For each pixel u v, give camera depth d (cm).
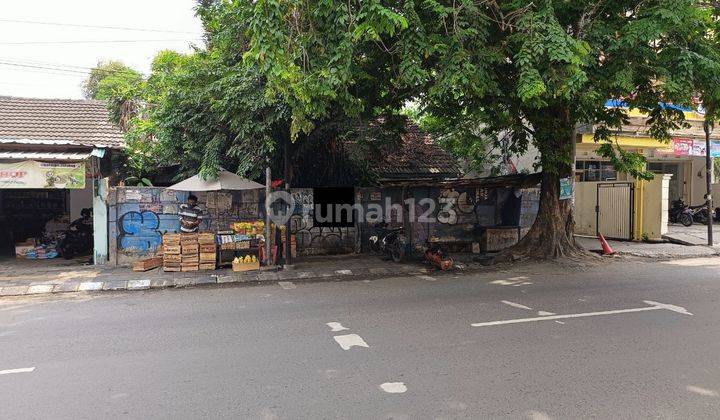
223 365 489
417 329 609
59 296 876
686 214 1905
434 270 1117
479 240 1476
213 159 1148
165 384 441
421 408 386
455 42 780
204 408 391
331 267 1143
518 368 469
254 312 722
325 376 455
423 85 921
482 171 1844
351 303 775
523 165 1848
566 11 902
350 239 1384
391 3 761
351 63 764
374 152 1391
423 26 785
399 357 505
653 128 1182
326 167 1422
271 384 438
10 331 633
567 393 411
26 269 1111
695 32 899
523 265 1160
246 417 375
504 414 374
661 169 2244
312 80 735
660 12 792
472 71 768
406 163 1697
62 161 1124
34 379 459
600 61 923
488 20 865
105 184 1176
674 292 824
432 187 1453
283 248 1227
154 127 1293
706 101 959
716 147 1648
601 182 1672
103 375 466
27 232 1602
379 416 373
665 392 412
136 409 391
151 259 1113
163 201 1216
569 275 1022
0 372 479
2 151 1141
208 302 803
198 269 1088
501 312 693
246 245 1138
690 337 565
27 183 1092
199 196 1266
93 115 1418
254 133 1124
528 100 820
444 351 522
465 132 1427
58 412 388
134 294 888
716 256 1301
